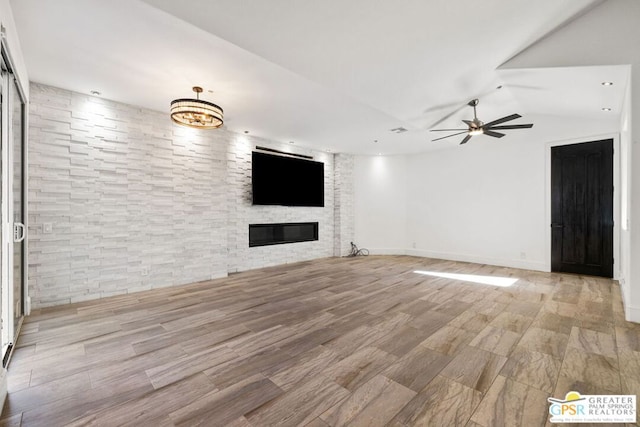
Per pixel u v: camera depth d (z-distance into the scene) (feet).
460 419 4.97
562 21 8.52
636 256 9.00
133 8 6.56
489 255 19.22
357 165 23.98
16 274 9.12
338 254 23.07
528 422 4.88
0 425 4.91
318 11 6.64
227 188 16.69
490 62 9.30
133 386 6.00
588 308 10.53
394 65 9.19
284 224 19.94
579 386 5.86
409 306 10.87
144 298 11.95
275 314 10.09
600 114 13.83
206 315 10.02
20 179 9.63
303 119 14.64
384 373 6.40
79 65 9.21
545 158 16.76
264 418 5.04
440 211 21.80
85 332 8.63
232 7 6.38
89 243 11.69
